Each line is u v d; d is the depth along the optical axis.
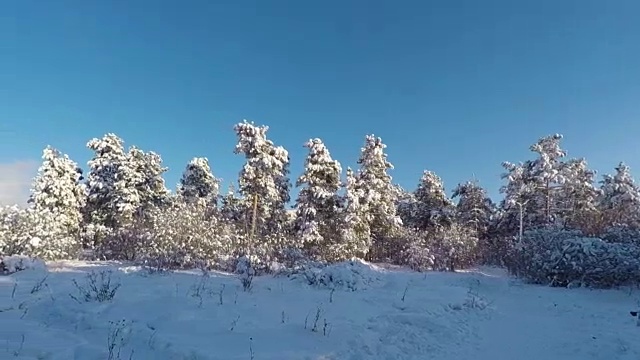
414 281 16.56
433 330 9.27
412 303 11.38
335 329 8.09
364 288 13.73
